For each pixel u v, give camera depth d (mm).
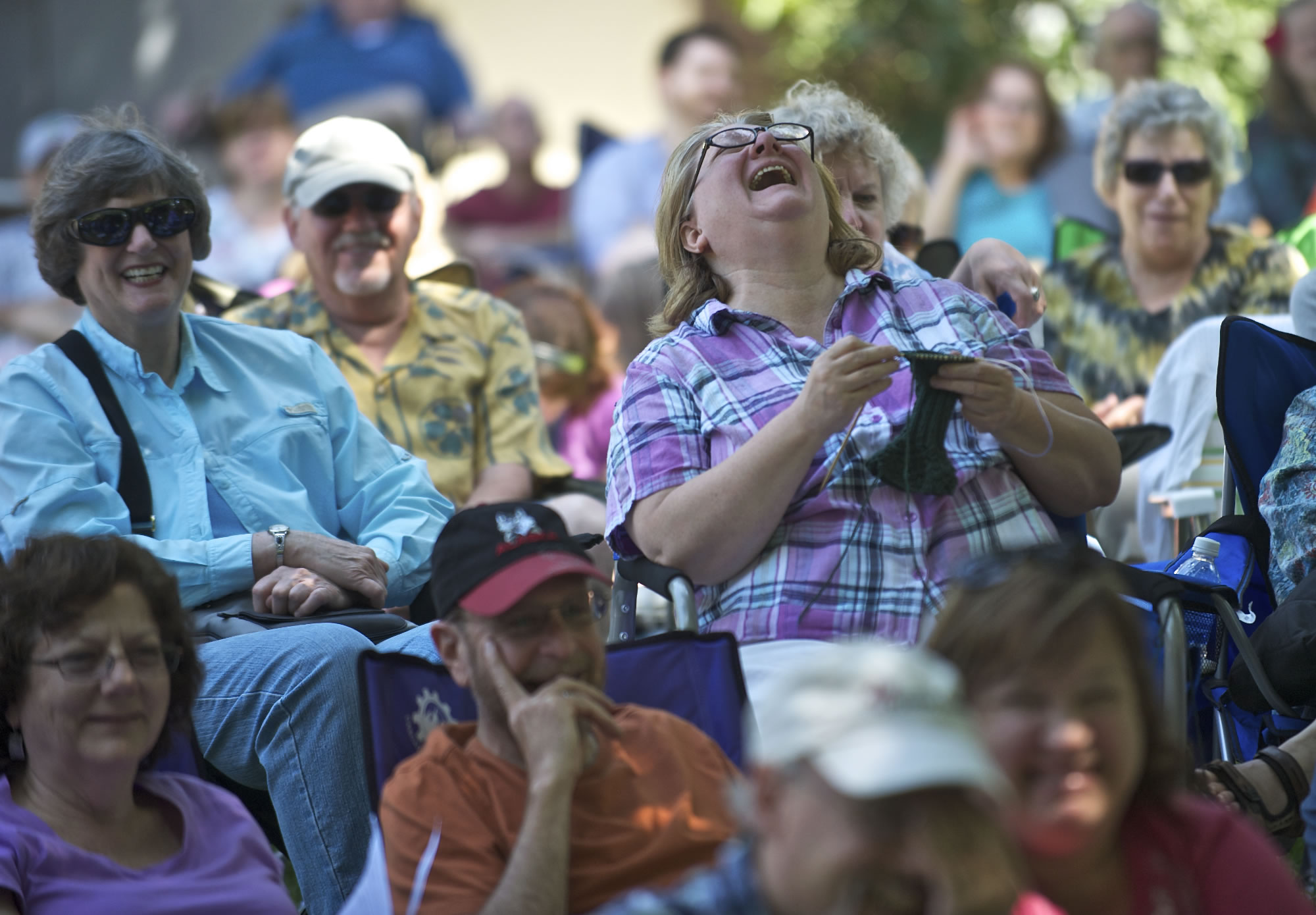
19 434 14250
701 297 14117
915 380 12094
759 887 6621
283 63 39000
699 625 12758
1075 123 32531
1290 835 11445
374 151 18281
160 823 10555
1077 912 8281
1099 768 7562
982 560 7938
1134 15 32875
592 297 34375
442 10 45906
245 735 12547
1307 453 14016
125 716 9938
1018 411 12188
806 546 12398
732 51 34250
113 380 14812
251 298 19297
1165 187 21156
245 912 10203
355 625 13539
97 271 14547
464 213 36375
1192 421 19078
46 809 10156
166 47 44312
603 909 8633
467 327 19109
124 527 14297
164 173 14695
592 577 9727
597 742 9680
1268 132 30391
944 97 43094
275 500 15000
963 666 7645
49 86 44188
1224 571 14055
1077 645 7512
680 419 12969
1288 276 21469
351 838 12344
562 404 23453
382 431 18297
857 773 5609
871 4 44125
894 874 5797
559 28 46812
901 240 19141
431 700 10617
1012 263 15836
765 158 13578
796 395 12828
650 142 34719
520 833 9000
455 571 9773
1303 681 12258
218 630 13609
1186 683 12031
